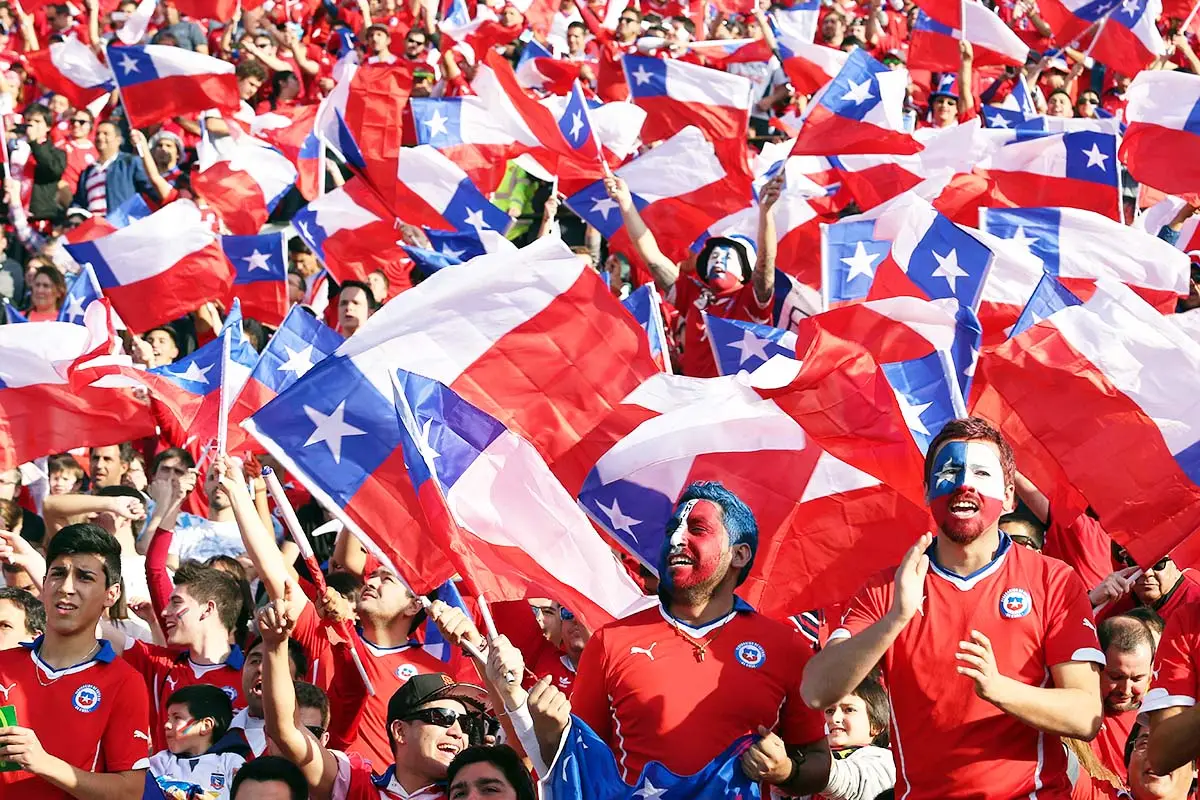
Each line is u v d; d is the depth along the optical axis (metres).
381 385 8.26
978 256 11.54
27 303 19.48
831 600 8.83
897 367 9.16
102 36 26.06
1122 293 8.88
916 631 6.92
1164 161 14.15
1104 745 8.72
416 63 20.52
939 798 6.85
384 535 8.04
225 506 11.64
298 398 8.20
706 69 15.25
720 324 12.21
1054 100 19.47
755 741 6.67
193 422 10.86
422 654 9.97
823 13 22.70
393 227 15.94
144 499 12.73
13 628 9.43
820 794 7.89
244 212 17.58
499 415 8.81
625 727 6.82
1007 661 6.84
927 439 8.95
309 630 9.40
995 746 6.81
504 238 14.74
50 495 12.77
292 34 23.31
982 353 9.52
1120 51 18.56
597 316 8.91
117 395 11.26
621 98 19.66
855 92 13.48
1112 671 8.45
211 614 9.82
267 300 16.09
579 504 8.99
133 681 8.59
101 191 21.20
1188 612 8.40
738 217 14.87
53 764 8.06
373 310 15.33
